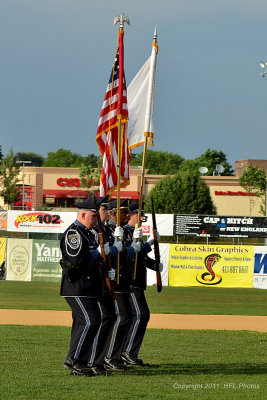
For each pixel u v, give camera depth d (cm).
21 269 5428
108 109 1978
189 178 10581
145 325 1773
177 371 1648
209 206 10550
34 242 5428
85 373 1562
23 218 5644
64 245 1566
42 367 1666
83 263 1554
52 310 3409
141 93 2003
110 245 1736
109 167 1975
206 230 5666
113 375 1584
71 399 1290
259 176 12875
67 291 1582
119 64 1884
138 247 1730
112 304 1681
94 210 1570
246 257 5288
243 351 2017
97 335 1648
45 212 5638
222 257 5303
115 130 1977
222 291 5072
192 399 1312
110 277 1603
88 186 13575
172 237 6738
